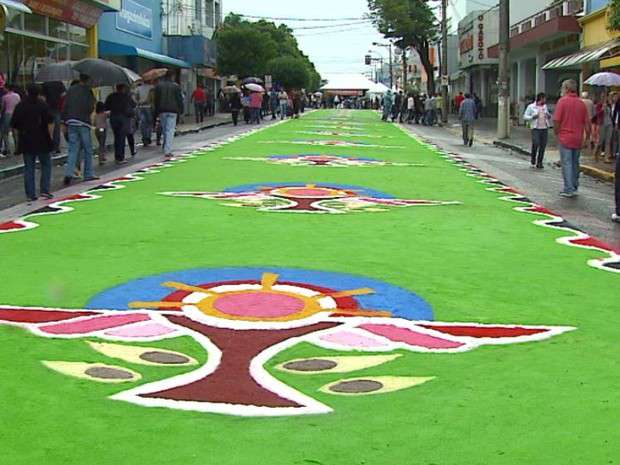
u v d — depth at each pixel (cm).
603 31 3136
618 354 588
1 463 405
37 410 471
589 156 2322
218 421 459
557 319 677
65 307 688
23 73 2436
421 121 4912
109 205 1249
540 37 3747
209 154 2181
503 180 1756
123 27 3812
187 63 4712
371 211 1236
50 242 964
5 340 598
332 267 853
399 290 763
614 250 977
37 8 2491
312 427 453
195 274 812
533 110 2053
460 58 6544
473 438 441
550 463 412
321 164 1950
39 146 1288
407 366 556
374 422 461
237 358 566
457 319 673
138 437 438
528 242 1012
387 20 6325
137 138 2792
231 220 1126
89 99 1530
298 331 630
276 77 8006
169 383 517
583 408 485
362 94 10394
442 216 1203
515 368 555
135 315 666
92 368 542
